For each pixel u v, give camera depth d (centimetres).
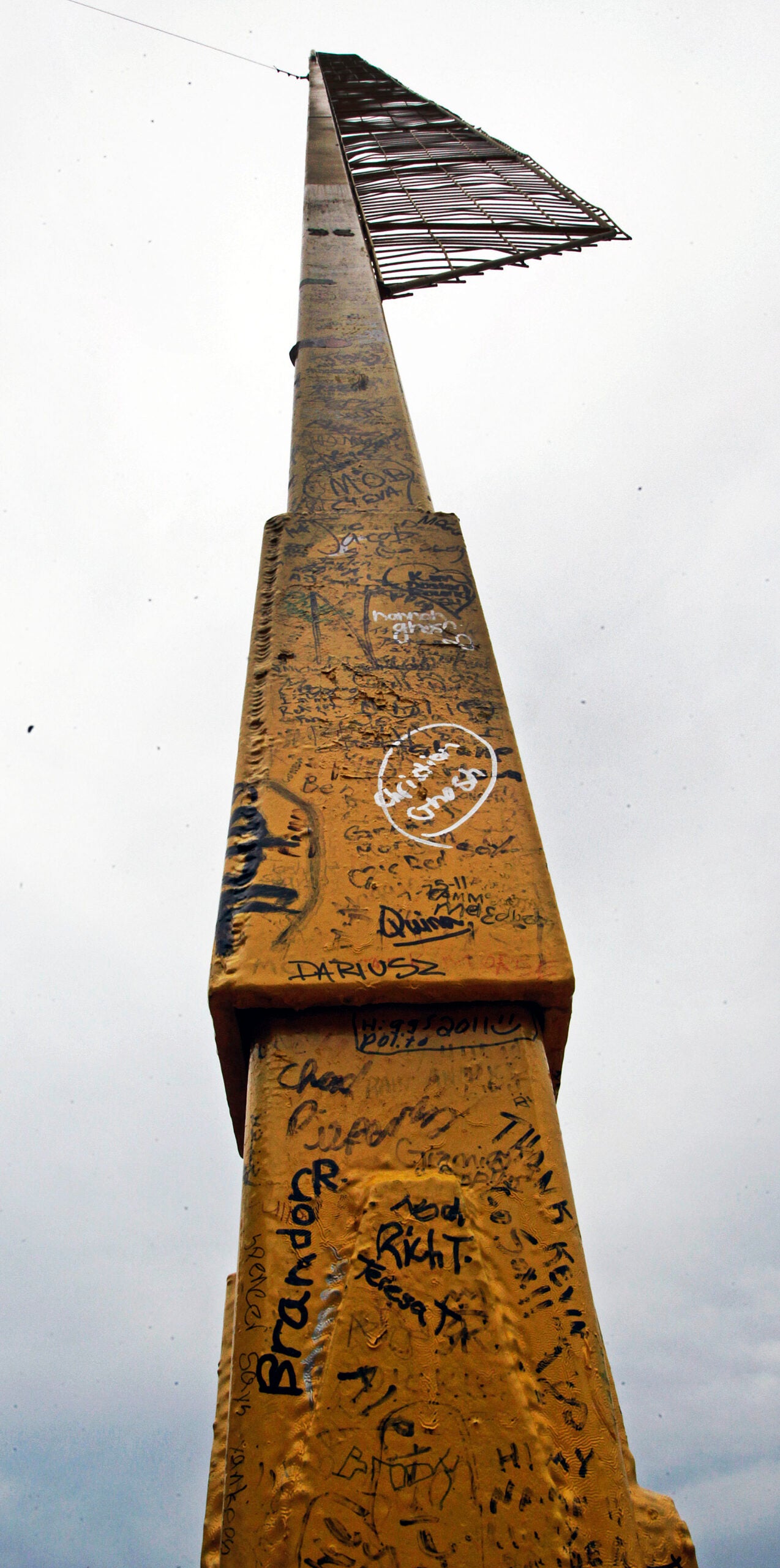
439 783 238
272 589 295
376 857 221
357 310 446
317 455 345
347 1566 142
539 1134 186
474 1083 193
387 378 393
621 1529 148
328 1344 162
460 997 201
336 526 311
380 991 199
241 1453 154
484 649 273
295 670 265
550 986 201
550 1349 164
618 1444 156
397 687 260
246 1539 146
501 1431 154
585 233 655
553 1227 176
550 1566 143
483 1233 174
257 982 199
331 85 1107
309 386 388
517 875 219
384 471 337
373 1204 174
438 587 290
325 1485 149
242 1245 175
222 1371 224
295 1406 157
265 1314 165
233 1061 212
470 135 930
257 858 222
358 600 284
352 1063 195
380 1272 167
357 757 243
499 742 248
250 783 240
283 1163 182
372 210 706
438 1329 162
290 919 210
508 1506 148
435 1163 182
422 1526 146
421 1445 152
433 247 641
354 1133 186
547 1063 200
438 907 212
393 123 968
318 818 229
